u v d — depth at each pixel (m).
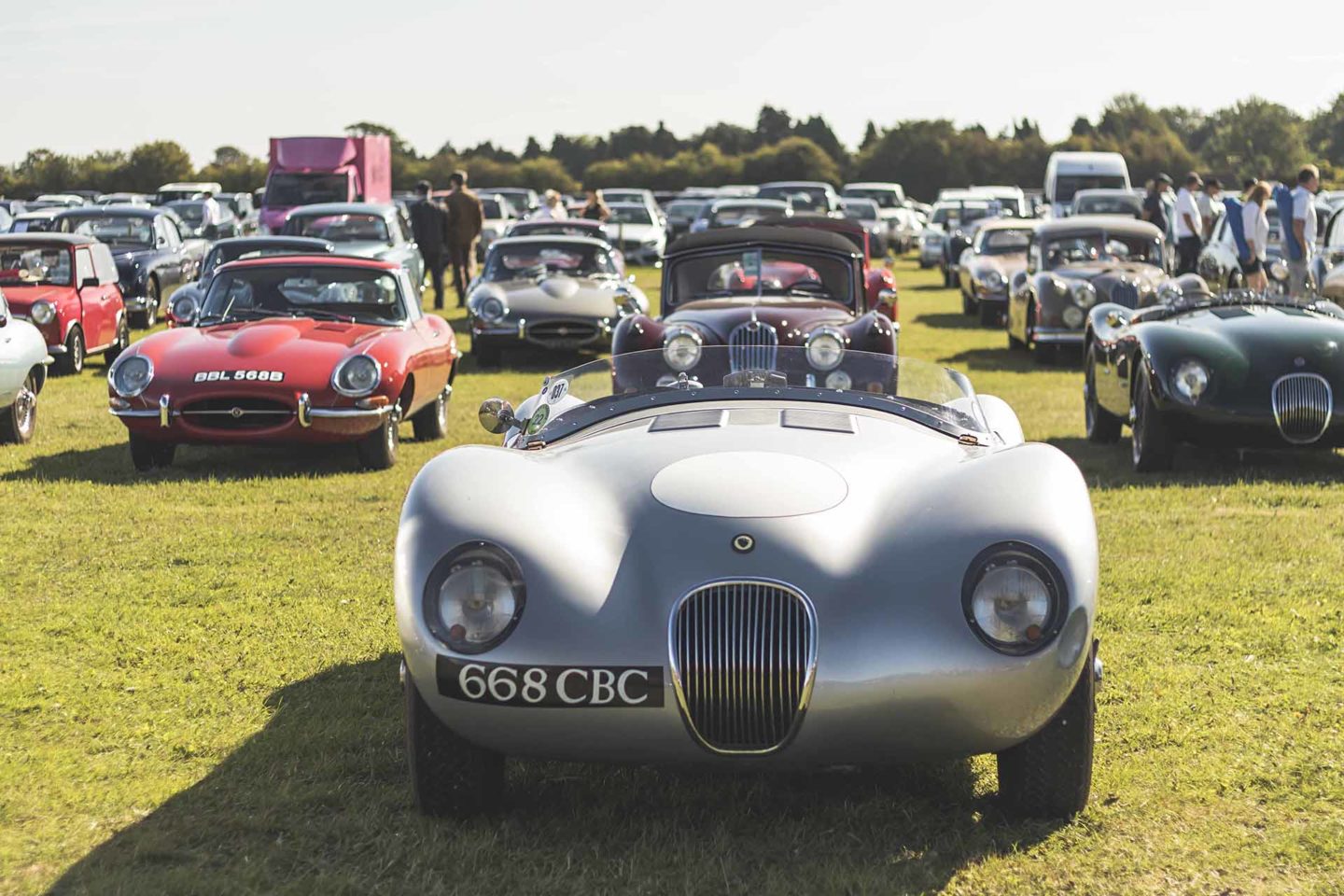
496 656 3.27
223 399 8.42
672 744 3.30
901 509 3.56
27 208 36.56
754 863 3.38
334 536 6.97
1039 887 3.26
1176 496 7.74
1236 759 3.99
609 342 15.07
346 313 9.59
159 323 19.52
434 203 20.77
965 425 4.57
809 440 4.09
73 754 4.10
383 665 4.95
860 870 3.32
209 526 7.19
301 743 4.18
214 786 3.88
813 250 10.73
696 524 3.49
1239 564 6.21
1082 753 3.52
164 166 82.50
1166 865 3.35
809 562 3.37
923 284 28.45
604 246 16.30
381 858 3.40
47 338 13.51
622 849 3.47
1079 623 3.29
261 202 26.11
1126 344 8.71
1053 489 3.50
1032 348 14.80
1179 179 86.06
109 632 5.33
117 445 9.81
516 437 5.19
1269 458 8.98
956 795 3.77
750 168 83.50
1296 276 14.95
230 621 5.47
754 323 9.90
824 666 3.24
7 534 6.98
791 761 3.32
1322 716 4.32
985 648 3.24
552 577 3.35
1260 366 8.04
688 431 4.20
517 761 4.05
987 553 3.32
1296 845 3.45
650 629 3.29
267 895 3.21
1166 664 4.86
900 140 87.19
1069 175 33.03
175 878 3.29
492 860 3.40
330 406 8.48
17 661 4.97
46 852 3.45
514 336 14.83
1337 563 6.20
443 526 3.42
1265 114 118.25
